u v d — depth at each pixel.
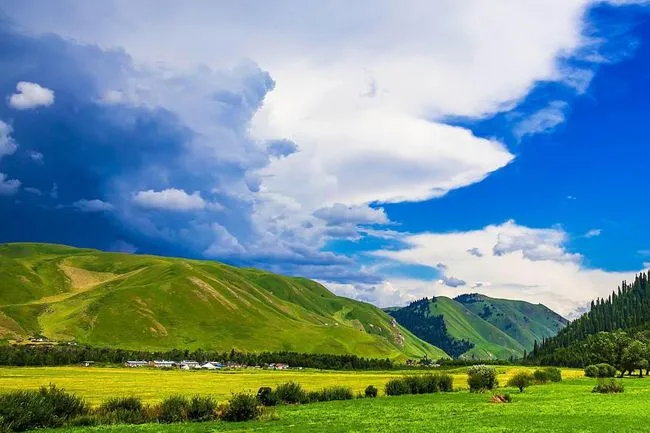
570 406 78.56
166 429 59.47
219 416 68.94
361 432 55.91
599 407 76.31
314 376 188.62
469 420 64.38
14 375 159.12
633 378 163.38
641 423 59.19
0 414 57.66
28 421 59.38
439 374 124.19
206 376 176.38
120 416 65.94
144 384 132.12
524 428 56.69
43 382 133.12
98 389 115.25
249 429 59.41
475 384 114.12
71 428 60.03
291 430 58.28
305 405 86.38
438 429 57.16
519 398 94.50
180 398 70.75
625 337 187.50
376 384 144.00
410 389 110.56
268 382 147.50
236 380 155.50
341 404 87.38
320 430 57.84
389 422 63.94
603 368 164.50
